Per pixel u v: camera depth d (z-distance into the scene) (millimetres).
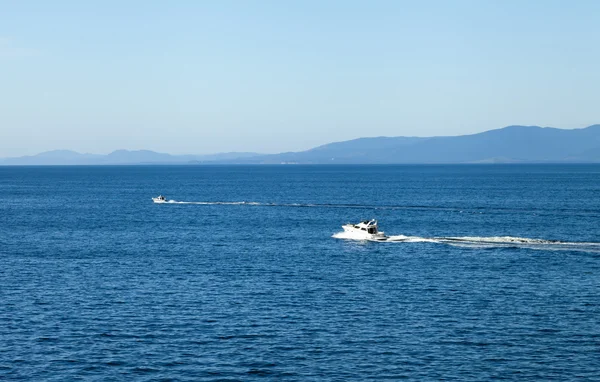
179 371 156125
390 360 163125
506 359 164000
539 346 173125
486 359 164000
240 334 182125
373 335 181500
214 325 190250
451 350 170125
